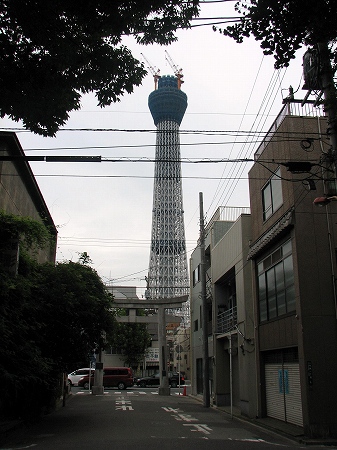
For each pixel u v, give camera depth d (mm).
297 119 16484
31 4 7734
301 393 14586
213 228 29594
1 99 8852
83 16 7922
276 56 7641
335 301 14891
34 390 16359
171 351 75875
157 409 22688
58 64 8539
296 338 15414
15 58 8414
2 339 12742
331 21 7125
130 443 12047
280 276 17297
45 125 9406
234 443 12633
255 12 7191
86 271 19703
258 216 20031
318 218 15617
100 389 35812
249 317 20875
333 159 9938
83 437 13109
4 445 11672
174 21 8312
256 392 19688
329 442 13203
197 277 34812
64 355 18594
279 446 12484
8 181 17484
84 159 10953
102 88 9086
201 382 32031
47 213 23969
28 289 14430
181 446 11750
